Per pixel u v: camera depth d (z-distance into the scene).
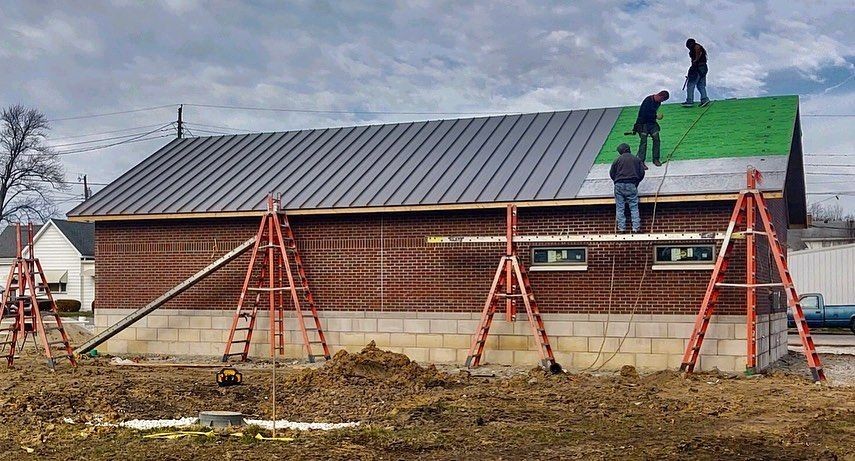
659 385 17.98
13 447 12.42
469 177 23.47
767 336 22.48
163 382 18.88
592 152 23.52
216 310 25.02
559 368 19.86
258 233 23.45
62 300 60.44
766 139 22.39
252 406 15.84
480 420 13.90
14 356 25.22
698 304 20.64
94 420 14.51
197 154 29.16
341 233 23.84
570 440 12.63
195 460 11.49
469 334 22.58
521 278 20.84
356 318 23.61
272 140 29.27
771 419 14.20
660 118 22.09
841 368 22.97
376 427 13.60
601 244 21.52
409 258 23.19
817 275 47.19
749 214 19.55
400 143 26.89
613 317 21.31
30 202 76.12
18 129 75.44
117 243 26.19
